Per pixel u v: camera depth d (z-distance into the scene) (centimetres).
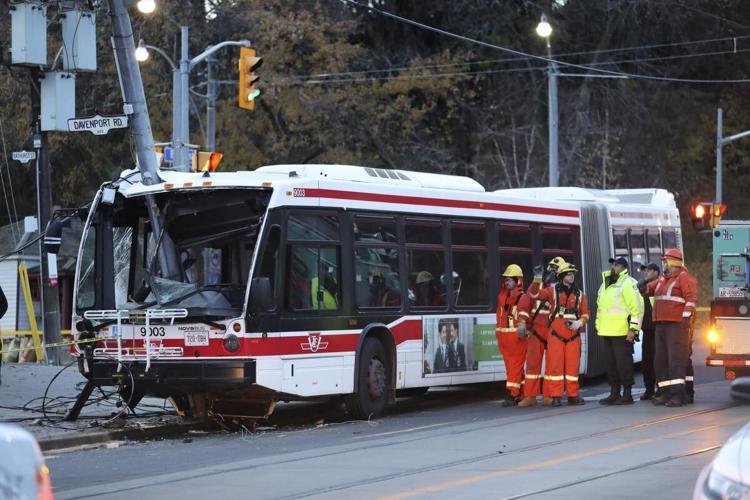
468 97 12575
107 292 4272
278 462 3334
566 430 3891
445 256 4922
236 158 11356
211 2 11475
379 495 2722
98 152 11594
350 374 4378
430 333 4797
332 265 4331
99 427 4075
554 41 12825
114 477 3152
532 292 4903
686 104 13550
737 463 1623
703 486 1650
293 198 4184
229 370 3969
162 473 3203
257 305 3988
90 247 4319
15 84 10019
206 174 4234
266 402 4206
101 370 4166
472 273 5078
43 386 5225
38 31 5712
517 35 12912
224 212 4178
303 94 11281
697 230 7138
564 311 4788
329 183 4353
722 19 12756
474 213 5106
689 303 4581
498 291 5209
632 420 4128
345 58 11450
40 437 3772
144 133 4862
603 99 12825
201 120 11381
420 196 4816
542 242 5550
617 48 12912
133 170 4416
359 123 11738
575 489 2739
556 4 12788
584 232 5866
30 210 12962
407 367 4672
